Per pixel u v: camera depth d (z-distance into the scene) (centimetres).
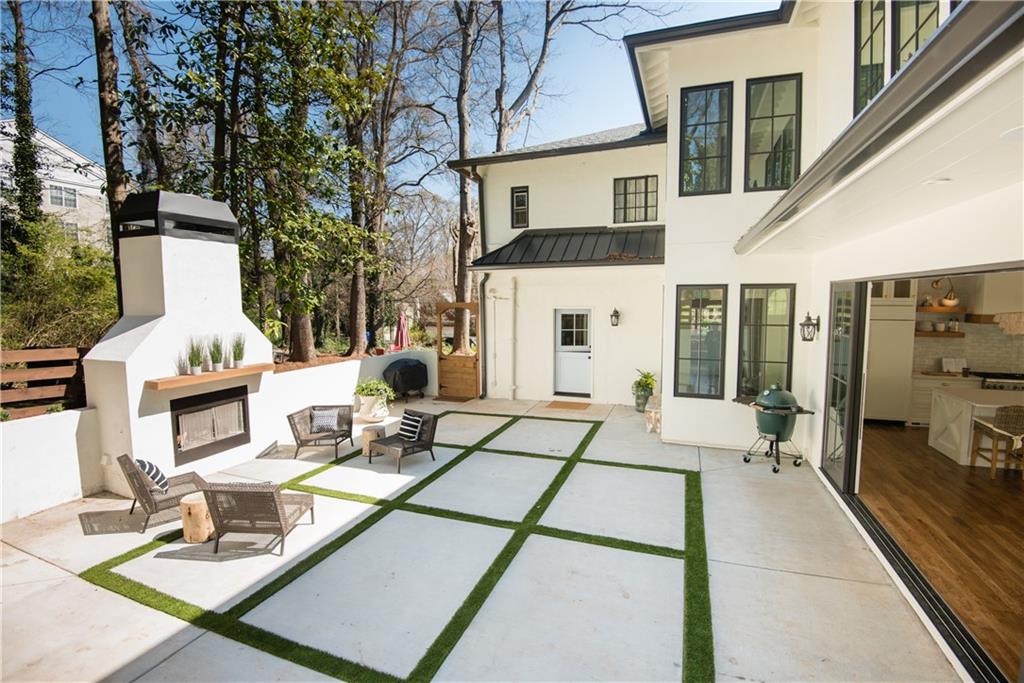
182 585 411
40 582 417
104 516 546
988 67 136
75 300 970
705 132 745
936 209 354
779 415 654
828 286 627
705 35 695
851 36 551
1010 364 809
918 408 830
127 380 583
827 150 254
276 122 960
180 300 646
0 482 526
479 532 500
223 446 709
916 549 426
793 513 535
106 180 823
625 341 1096
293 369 880
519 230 1191
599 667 312
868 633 340
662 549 461
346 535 496
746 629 346
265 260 973
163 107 894
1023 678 238
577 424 949
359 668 314
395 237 2150
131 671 314
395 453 691
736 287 745
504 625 354
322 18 930
